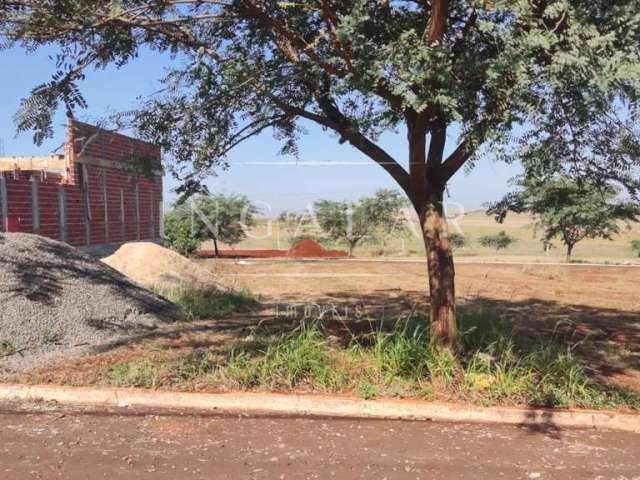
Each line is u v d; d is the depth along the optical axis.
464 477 4.33
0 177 14.00
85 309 8.46
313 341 6.79
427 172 6.87
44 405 5.69
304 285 15.66
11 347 6.96
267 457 4.59
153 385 5.97
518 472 4.44
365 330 8.44
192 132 6.88
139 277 13.04
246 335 8.16
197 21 6.51
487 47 5.86
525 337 8.64
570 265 22.02
